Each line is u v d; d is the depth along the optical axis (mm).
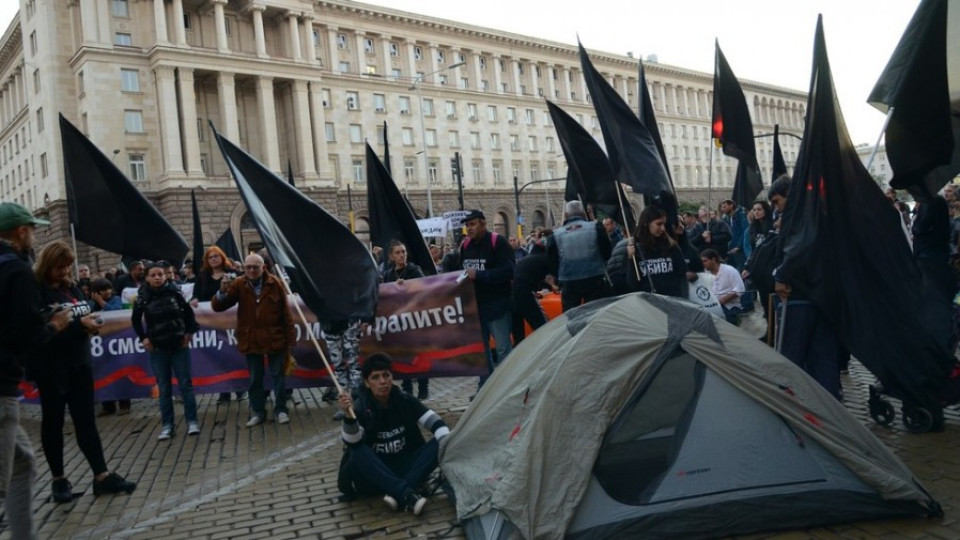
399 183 55375
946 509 4199
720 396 4312
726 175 87562
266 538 4680
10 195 54312
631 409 4227
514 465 4074
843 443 4203
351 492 5199
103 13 41688
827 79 5582
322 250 6953
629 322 4488
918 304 5562
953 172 6332
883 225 5605
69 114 43812
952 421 5961
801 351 5734
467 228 8219
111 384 9227
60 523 5289
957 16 6504
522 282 8414
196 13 46406
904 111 5613
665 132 78438
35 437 8680
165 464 6691
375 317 8430
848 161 5645
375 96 54938
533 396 4469
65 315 4383
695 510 4020
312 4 50469
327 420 7953
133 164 42375
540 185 66125
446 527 4559
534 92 66625
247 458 6668
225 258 9547
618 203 8188
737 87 11039
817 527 4066
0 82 54219
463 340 8312
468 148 60688
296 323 8852
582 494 3996
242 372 9133
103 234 7387
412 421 5328
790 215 5727
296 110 48500
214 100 46500
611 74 73625
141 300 7637
